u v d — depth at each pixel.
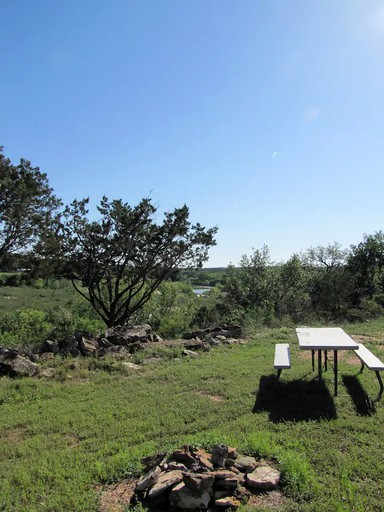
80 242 14.28
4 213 12.25
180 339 12.10
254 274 21.17
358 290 25.75
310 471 3.54
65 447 4.69
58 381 7.74
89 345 10.03
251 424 4.88
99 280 14.98
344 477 3.46
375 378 6.77
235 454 3.84
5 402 6.64
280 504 3.19
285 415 5.18
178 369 8.18
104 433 4.97
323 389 6.20
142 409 5.79
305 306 21.28
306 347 5.96
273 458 3.91
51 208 13.90
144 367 8.69
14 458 4.49
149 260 15.19
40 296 30.20
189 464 3.66
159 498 3.29
